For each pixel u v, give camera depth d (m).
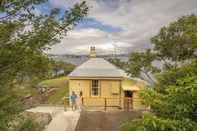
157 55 18.39
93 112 22.27
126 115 20.34
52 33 4.88
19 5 4.73
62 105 26.12
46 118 18.25
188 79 3.42
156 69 18.42
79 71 26.89
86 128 17.38
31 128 6.04
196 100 3.31
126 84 27.02
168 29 17.97
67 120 18.98
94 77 26.44
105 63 28.31
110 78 26.42
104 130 16.72
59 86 38.38
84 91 26.53
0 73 4.59
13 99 4.82
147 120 3.16
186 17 17.66
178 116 3.33
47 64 4.95
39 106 22.75
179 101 3.39
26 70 4.80
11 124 5.39
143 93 3.76
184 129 3.12
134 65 19.59
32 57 4.70
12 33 4.74
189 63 4.07
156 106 3.51
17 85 4.94
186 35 13.71
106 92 26.53
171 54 17.12
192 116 3.35
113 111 22.55
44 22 4.89
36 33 4.78
